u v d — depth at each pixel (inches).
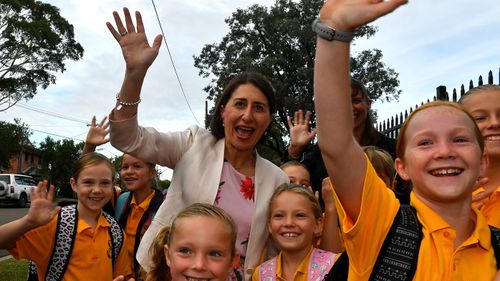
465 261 59.6
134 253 143.8
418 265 58.5
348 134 60.9
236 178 106.6
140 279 113.5
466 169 61.5
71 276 116.4
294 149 160.6
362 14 57.7
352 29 59.7
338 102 60.4
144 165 151.4
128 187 151.9
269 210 106.5
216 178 102.8
